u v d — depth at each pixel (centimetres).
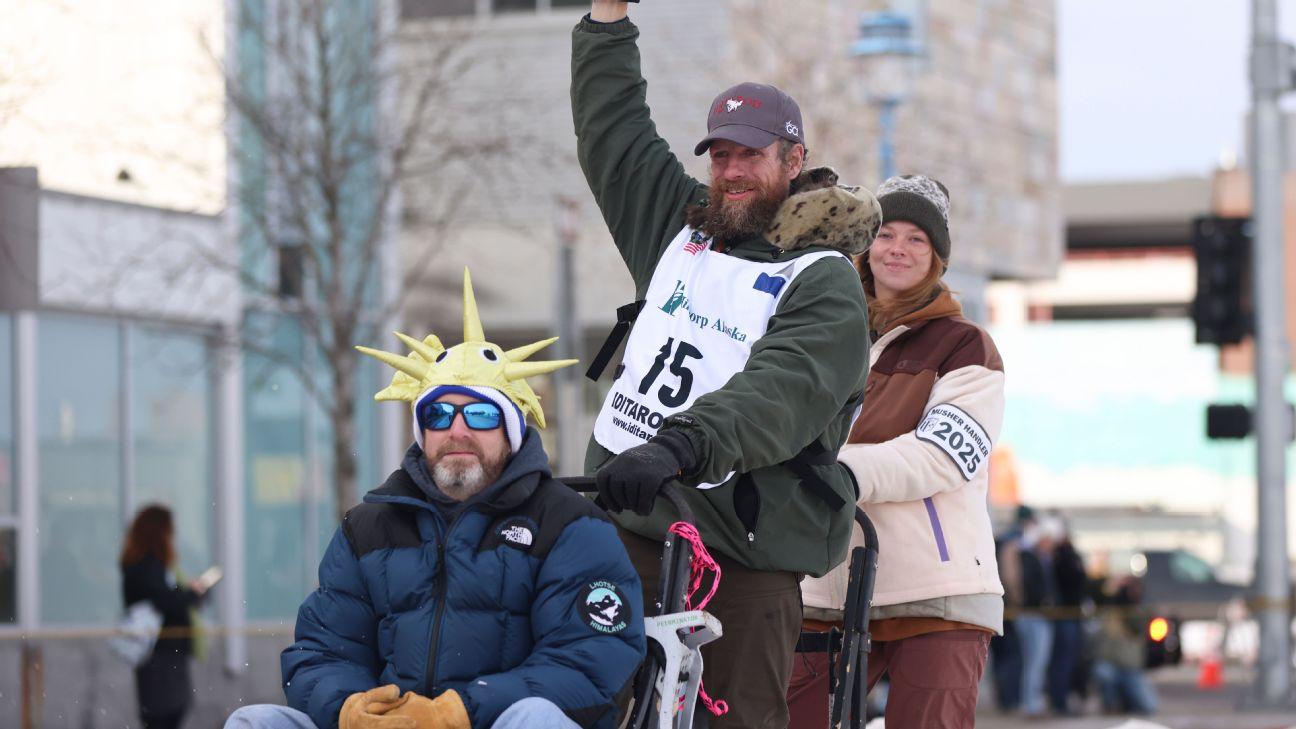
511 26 5966
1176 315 11819
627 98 1247
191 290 3938
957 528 1358
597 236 6212
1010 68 7169
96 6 3678
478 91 5228
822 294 1094
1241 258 3859
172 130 3881
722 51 5872
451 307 5453
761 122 1131
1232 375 10688
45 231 3591
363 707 960
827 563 1131
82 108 3666
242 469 4175
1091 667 4225
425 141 4506
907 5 6269
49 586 3662
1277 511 3991
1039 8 7438
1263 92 3988
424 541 1014
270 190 3859
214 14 3978
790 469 1112
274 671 4128
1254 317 3944
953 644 1350
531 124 5812
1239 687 5034
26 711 3141
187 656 2714
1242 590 6006
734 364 1121
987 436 1353
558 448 4531
